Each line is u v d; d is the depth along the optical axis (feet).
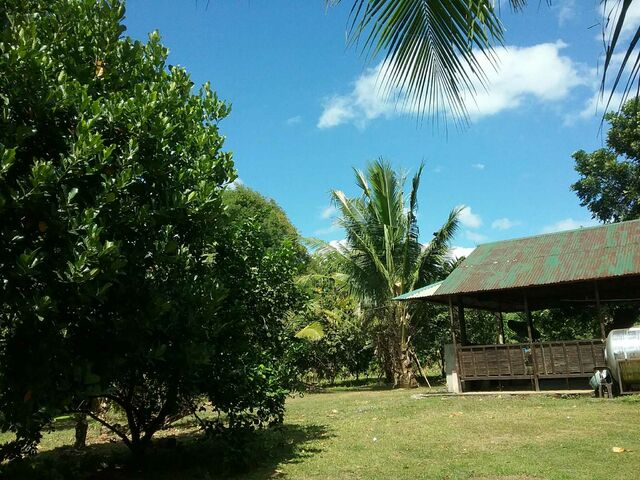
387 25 10.66
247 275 28.25
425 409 41.83
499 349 49.34
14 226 18.06
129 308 20.61
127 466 25.85
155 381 25.73
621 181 78.07
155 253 20.66
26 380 17.71
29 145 19.42
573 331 80.33
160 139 21.35
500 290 47.98
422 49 10.85
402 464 23.29
